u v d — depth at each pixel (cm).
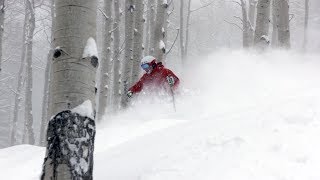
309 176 373
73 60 442
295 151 426
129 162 542
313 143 436
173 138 588
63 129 430
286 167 397
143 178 453
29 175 679
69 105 436
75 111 434
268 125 520
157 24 1712
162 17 1712
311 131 468
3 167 751
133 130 859
